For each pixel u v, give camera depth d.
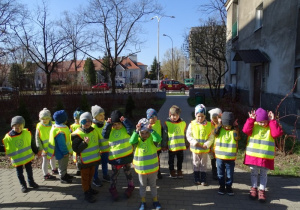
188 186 4.21
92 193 3.95
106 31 18.11
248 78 13.39
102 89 16.50
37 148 4.39
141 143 3.54
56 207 3.59
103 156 4.35
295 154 5.47
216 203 3.63
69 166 5.24
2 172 5.00
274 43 9.87
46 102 11.77
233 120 3.76
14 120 3.94
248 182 4.30
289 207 3.48
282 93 9.16
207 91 20.97
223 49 13.93
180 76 67.69
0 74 28.81
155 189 3.55
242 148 6.02
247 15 13.58
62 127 4.21
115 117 3.72
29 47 19.02
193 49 14.09
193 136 4.16
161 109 13.70
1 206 3.63
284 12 8.95
